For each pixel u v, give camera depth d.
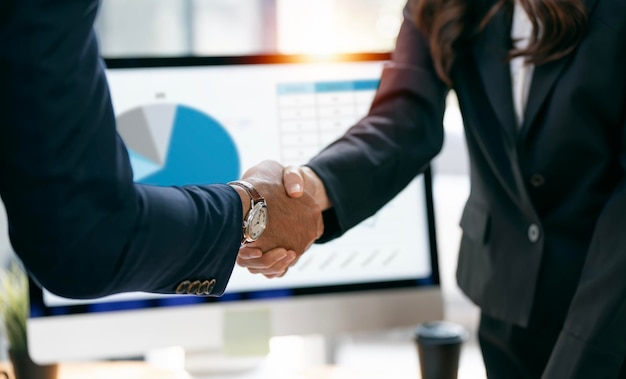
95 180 0.80
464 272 1.35
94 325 1.43
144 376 1.53
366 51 1.53
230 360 1.54
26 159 0.76
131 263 0.84
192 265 0.90
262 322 1.47
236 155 1.49
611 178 1.17
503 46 1.21
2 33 0.73
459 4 1.24
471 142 1.29
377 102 1.39
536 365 1.27
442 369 1.42
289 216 1.21
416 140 1.34
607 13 1.12
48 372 1.48
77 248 0.80
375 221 1.51
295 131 1.50
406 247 1.52
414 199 1.53
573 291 1.18
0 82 0.74
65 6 0.75
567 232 1.19
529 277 1.21
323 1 3.58
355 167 1.29
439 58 1.26
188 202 0.91
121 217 0.82
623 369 1.08
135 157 1.46
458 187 3.29
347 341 3.55
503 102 1.20
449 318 3.64
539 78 1.16
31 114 0.74
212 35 3.79
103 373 1.56
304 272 1.49
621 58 1.11
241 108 1.49
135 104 1.46
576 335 1.07
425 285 1.52
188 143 1.47
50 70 0.74
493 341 1.32
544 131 1.17
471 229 1.31
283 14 3.68
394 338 3.69
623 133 1.12
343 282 1.50
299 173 1.23
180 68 1.47
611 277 1.05
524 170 1.19
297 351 1.79
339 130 1.51
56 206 0.77
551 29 1.11
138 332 1.44
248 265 1.21
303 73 1.51
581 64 1.12
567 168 1.17
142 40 3.76
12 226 0.79
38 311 1.42
